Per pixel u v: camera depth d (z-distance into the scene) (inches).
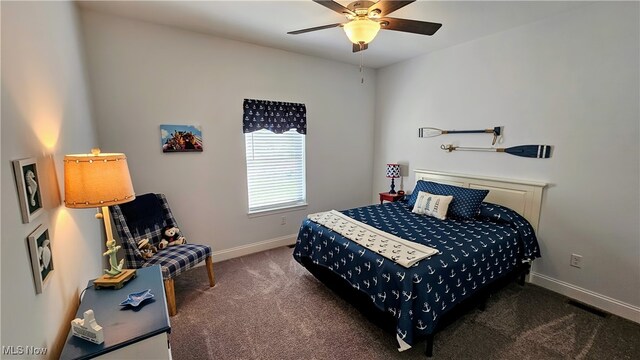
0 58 36.4
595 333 80.1
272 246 145.8
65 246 55.6
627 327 82.6
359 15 76.3
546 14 95.4
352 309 92.3
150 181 110.3
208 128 120.0
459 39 120.1
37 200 44.0
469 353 72.9
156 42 105.3
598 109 88.9
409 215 116.3
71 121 70.1
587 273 94.6
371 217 113.8
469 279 79.0
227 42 119.8
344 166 167.3
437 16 97.2
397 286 69.7
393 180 155.1
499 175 116.7
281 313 90.2
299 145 150.5
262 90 131.3
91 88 95.7
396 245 82.2
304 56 142.1
